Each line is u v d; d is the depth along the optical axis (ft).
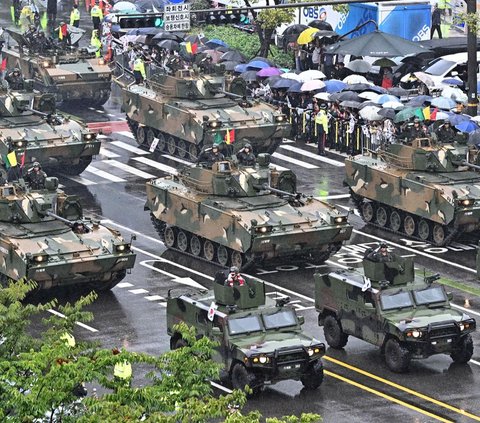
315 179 351.05
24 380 171.22
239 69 400.88
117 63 440.86
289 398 226.17
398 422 216.95
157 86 374.22
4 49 423.64
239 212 289.53
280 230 285.43
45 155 345.10
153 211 307.78
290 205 295.07
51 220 282.97
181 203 299.79
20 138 343.26
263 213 289.94
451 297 244.42
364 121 365.81
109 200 336.70
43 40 412.98
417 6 422.82
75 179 353.10
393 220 317.42
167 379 176.04
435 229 307.58
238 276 234.79
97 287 278.67
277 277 286.87
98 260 271.69
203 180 299.17
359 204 325.01
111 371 175.73
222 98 369.50
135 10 446.60
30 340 186.60
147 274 289.12
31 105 358.43
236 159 305.53
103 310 268.21
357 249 305.12
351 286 243.60
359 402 224.53
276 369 223.92
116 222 321.32
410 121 338.95
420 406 223.10
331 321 248.32
